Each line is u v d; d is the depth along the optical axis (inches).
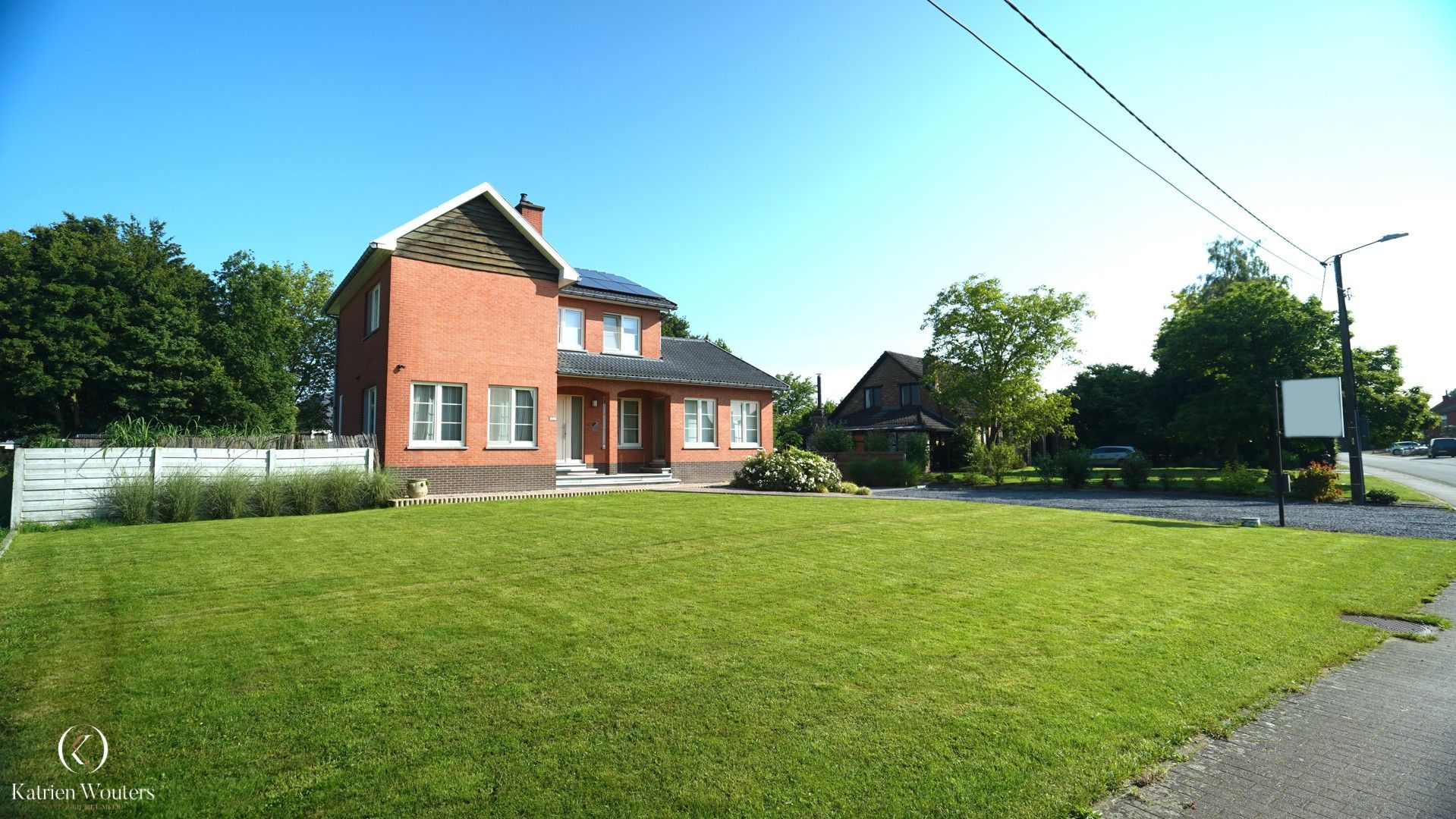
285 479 538.0
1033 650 209.6
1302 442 1133.1
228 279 1469.0
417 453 641.6
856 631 225.5
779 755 141.6
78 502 480.7
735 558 345.4
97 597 257.9
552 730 150.7
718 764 137.3
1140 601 274.1
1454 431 3105.3
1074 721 161.5
